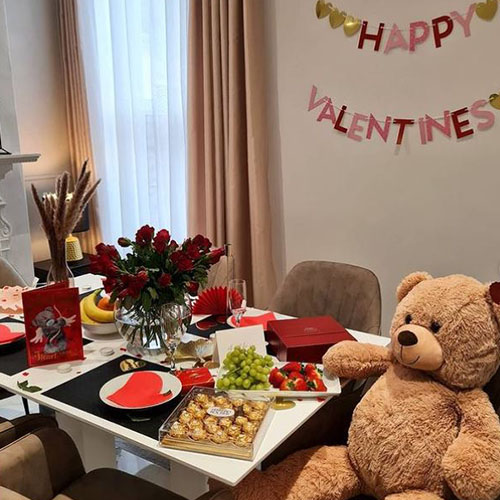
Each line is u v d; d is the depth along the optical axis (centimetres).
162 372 167
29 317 174
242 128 318
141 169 394
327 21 286
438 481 142
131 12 368
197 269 177
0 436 154
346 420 171
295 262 329
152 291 167
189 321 187
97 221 431
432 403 147
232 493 138
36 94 415
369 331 218
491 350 145
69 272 228
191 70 329
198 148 339
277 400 154
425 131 270
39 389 161
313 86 298
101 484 155
